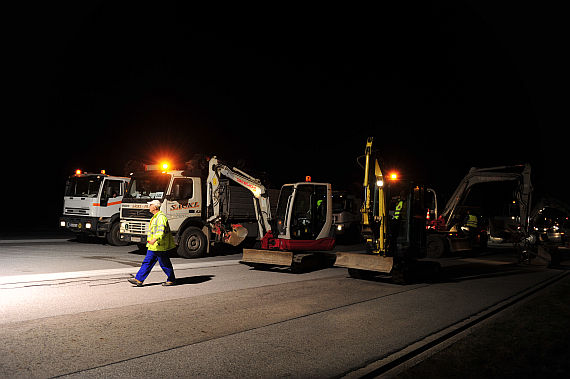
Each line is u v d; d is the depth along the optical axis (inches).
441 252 675.4
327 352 197.6
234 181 550.6
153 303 284.4
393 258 378.6
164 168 540.1
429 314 279.0
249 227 606.5
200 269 447.2
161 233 339.0
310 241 476.4
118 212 657.0
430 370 172.4
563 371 172.1
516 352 196.2
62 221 679.1
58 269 415.5
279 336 219.8
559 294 351.6
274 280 392.5
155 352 190.4
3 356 180.2
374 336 225.3
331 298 319.9
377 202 398.3
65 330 218.7
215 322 242.4
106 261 480.7
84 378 160.1
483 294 357.7
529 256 595.5
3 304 270.1
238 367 175.8
